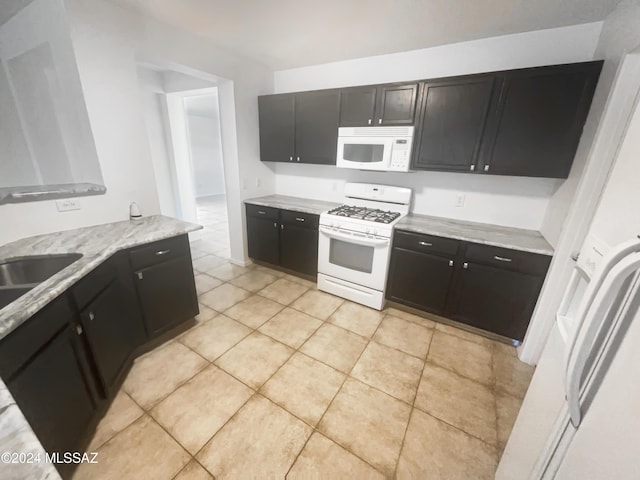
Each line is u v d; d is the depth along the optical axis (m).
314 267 2.95
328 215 2.58
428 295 2.33
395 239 2.36
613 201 0.76
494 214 2.38
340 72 2.87
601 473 0.58
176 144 3.87
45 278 1.49
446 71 2.36
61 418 1.14
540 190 2.17
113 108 1.94
